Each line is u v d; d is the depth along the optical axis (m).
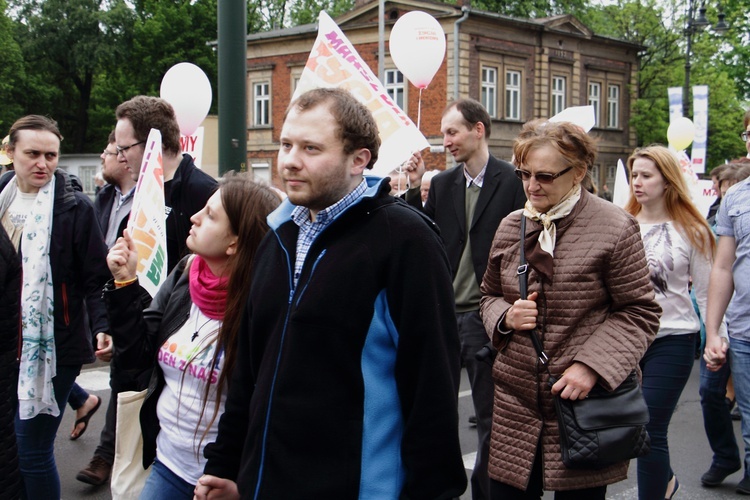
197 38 47.50
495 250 3.44
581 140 3.14
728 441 5.42
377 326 2.43
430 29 6.42
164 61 46.50
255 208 2.93
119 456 3.17
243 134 6.32
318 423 2.37
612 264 3.09
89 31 46.94
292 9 55.59
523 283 3.22
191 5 47.84
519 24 34.81
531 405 3.17
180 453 3.02
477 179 5.02
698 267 4.57
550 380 3.09
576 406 3.01
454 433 2.45
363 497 2.42
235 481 2.76
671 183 4.54
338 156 2.43
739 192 4.50
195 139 7.02
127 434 3.18
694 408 7.72
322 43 4.32
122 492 3.16
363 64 4.34
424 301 2.41
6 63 45.62
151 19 46.16
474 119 4.92
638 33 43.72
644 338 3.08
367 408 2.43
